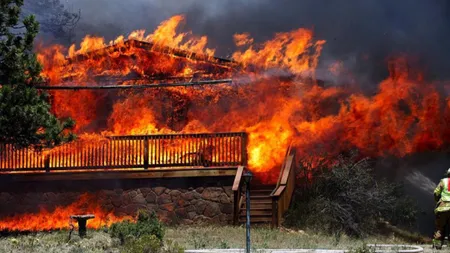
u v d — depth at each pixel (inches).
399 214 940.6
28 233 821.2
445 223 639.8
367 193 903.7
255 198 939.3
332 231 852.6
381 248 645.9
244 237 767.7
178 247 595.8
